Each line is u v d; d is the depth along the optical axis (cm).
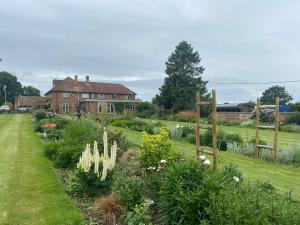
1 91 10494
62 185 808
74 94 6912
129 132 2362
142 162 812
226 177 550
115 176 706
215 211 423
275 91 7531
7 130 2536
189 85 6078
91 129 1233
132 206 585
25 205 666
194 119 4081
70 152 1020
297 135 2495
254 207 399
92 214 596
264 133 2627
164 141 818
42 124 2462
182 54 6169
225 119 4112
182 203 471
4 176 922
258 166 1107
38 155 1288
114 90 7575
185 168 534
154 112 5672
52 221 574
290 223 376
